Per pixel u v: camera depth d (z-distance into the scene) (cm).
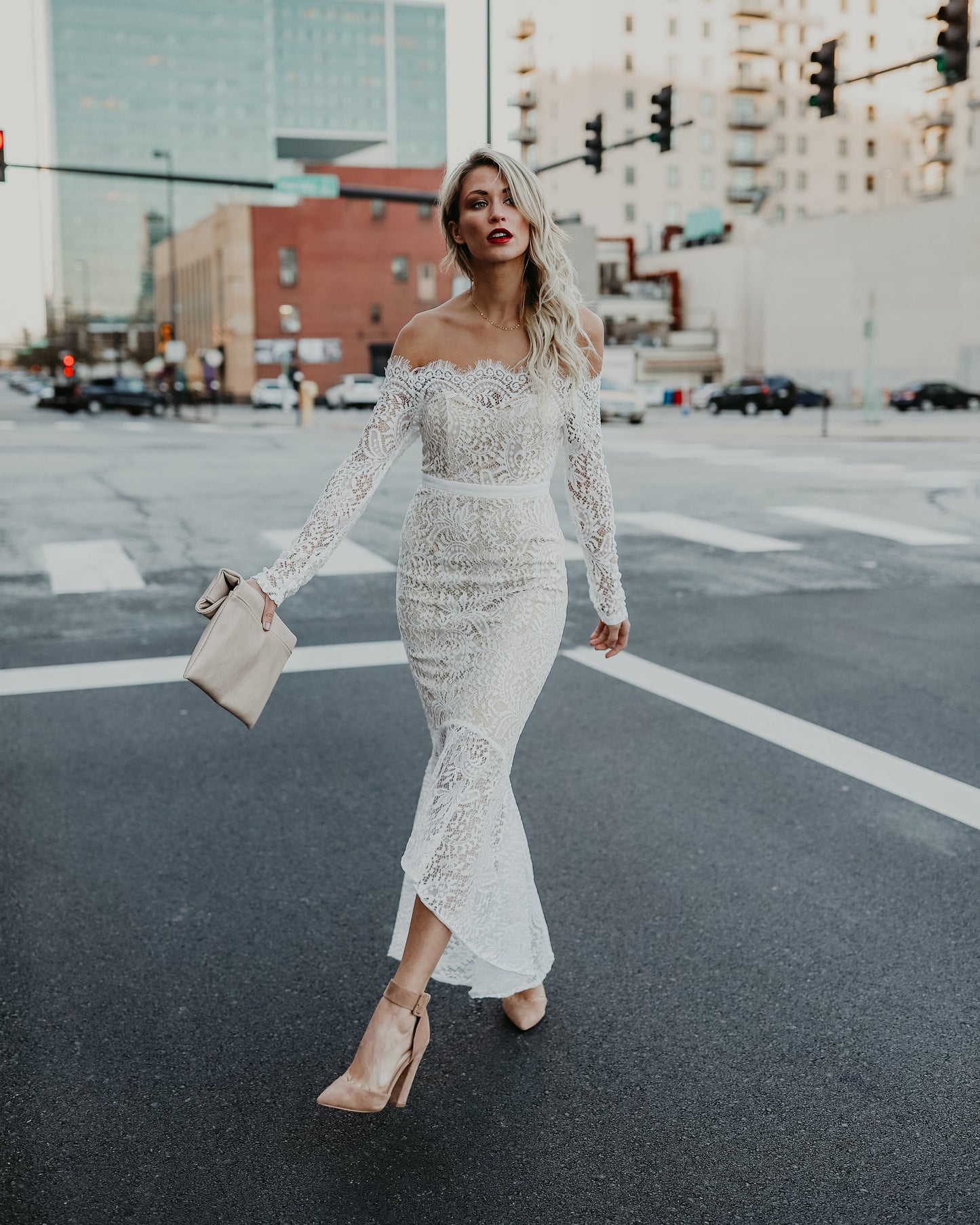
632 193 8706
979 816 430
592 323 261
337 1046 279
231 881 376
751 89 8794
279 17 18650
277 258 6575
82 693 606
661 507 1355
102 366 10738
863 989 305
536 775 479
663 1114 250
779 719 556
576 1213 219
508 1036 284
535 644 255
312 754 508
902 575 938
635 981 310
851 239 5344
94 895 366
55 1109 253
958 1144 239
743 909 354
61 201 18450
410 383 250
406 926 276
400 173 6700
